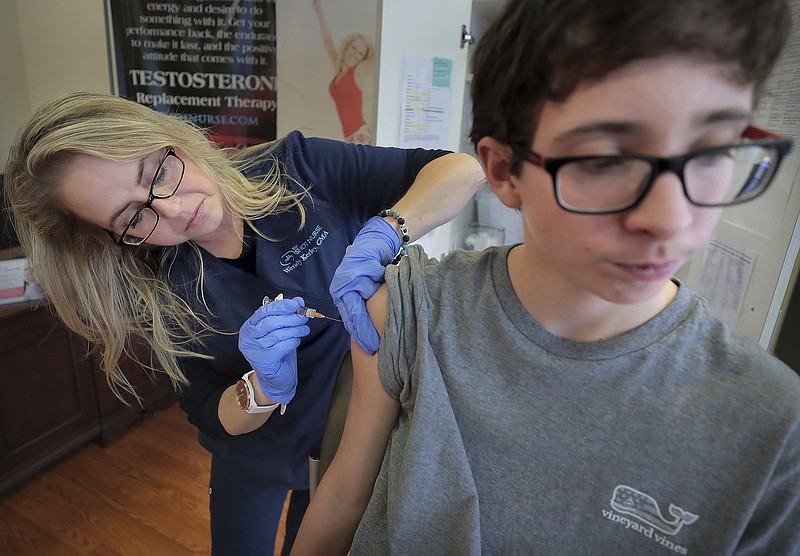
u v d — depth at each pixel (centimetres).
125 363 204
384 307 62
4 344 169
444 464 52
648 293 39
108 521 174
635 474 46
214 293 98
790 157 102
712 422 43
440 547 54
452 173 90
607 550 48
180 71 209
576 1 34
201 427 103
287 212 98
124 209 81
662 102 33
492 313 52
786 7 35
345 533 68
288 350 84
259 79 210
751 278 115
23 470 182
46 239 94
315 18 198
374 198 103
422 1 148
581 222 38
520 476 50
